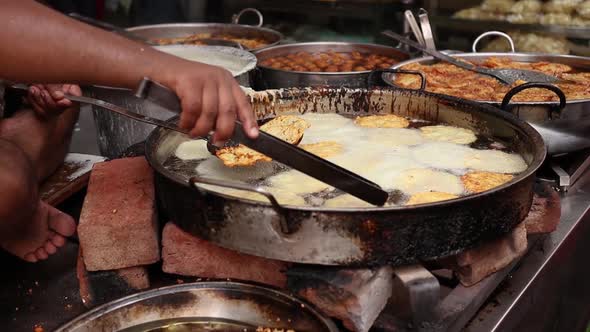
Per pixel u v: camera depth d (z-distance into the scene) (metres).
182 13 5.53
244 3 5.48
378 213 1.45
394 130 2.24
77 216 2.38
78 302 1.91
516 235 1.86
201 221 1.62
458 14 5.21
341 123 2.33
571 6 4.91
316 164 1.48
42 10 1.30
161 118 2.46
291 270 1.65
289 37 5.27
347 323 1.60
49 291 1.97
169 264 1.83
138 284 1.85
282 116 2.20
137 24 5.54
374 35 5.30
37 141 2.38
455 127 2.25
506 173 1.91
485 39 5.23
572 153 2.60
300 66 3.28
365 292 1.55
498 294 1.85
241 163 1.85
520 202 1.66
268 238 1.53
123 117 2.49
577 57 3.11
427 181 1.85
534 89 2.72
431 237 1.51
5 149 1.89
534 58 3.21
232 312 1.71
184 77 1.34
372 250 1.50
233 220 1.55
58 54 1.29
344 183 1.49
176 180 1.60
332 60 3.39
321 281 1.59
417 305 1.60
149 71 1.34
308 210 1.46
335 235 1.48
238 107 1.41
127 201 1.86
